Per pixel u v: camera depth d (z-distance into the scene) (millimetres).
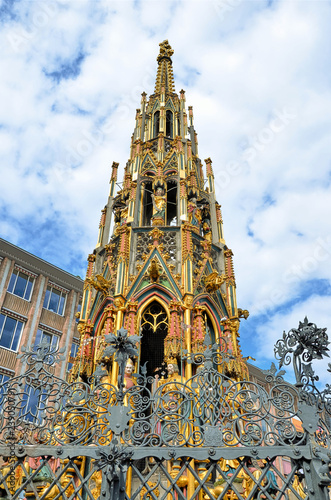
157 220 16688
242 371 13828
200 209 18875
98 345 14117
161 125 21688
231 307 15648
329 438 7668
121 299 13992
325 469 7004
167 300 14273
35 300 36906
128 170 20438
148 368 15945
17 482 10195
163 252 15617
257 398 7988
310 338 8406
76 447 7691
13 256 37125
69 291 40469
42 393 8336
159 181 18297
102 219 19047
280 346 8594
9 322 34625
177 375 12234
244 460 7453
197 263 15750
